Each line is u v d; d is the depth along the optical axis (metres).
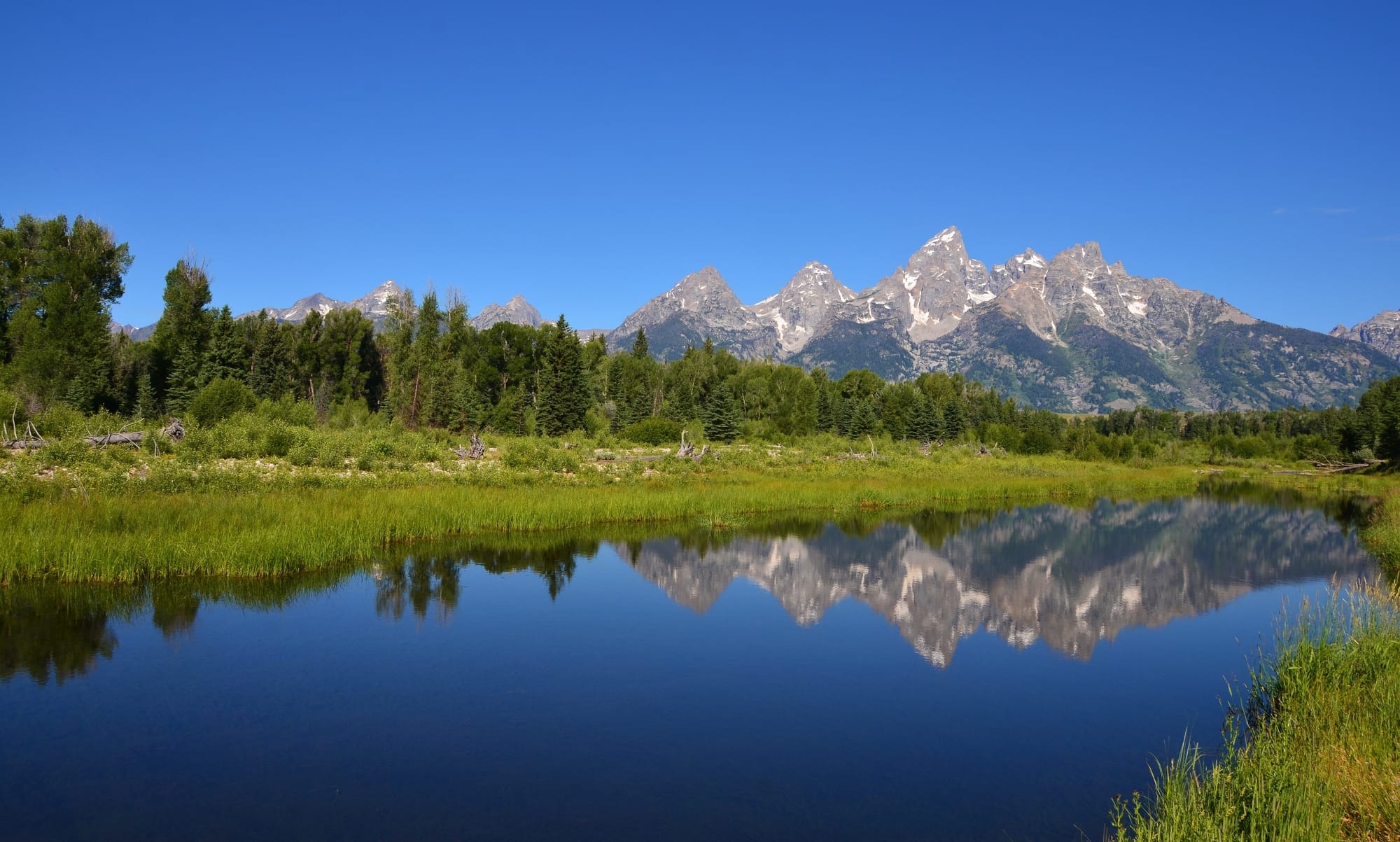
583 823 7.94
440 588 17.69
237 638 13.81
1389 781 7.50
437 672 12.41
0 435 31.00
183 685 11.59
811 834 7.82
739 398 95.75
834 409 87.81
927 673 13.09
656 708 11.21
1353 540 29.16
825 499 34.72
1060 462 64.44
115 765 9.02
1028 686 12.52
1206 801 7.68
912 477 45.88
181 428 35.91
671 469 38.94
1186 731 10.65
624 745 9.91
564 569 20.03
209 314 60.28
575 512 26.41
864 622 16.19
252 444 33.03
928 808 8.38
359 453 34.12
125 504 19.70
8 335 49.03
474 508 24.39
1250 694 12.03
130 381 55.34
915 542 26.42
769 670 12.99
